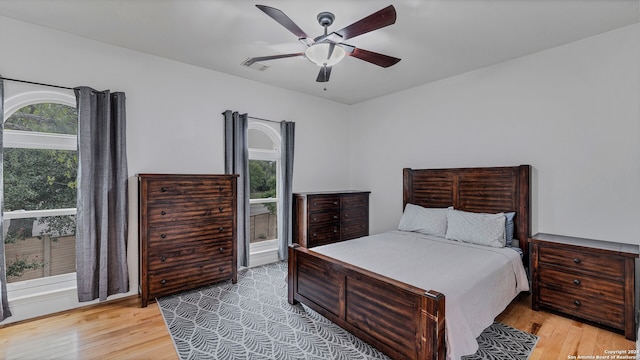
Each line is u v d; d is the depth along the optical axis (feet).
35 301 8.58
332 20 7.74
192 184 10.24
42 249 9.05
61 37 8.93
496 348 7.06
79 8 7.63
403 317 6.08
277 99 14.12
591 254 7.98
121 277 9.69
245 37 9.20
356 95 15.46
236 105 12.73
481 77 11.65
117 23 8.40
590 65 9.10
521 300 9.80
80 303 9.27
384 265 7.91
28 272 8.85
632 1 7.12
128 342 7.32
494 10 7.50
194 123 11.62
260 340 7.44
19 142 8.58
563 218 9.72
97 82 9.53
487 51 10.03
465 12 7.58
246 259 12.71
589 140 9.18
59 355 6.82
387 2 7.11
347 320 7.42
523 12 7.61
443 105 12.91
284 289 10.73
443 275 7.14
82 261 8.99
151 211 9.38
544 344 7.21
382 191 15.60
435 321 5.48
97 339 7.45
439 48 9.77
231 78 12.59
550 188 9.99
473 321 6.50
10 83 8.30
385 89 14.39
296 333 7.77
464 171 12.01
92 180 9.13
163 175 9.58
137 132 10.32
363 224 15.89
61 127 9.27
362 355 6.84
